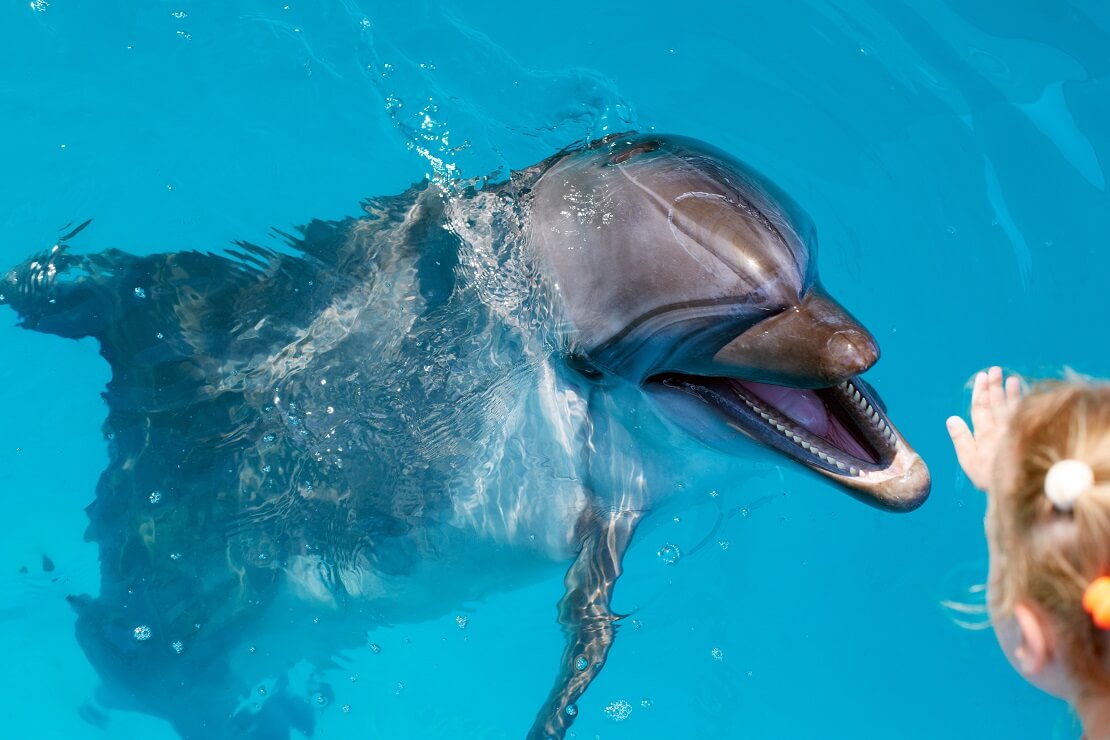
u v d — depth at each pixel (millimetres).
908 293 5527
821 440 3916
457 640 5254
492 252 4777
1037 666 2461
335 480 4855
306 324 4977
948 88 6156
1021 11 6461
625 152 4590
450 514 4859
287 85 6086
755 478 5160
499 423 4793
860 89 6168
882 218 5695
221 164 5777
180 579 5000
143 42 6250
